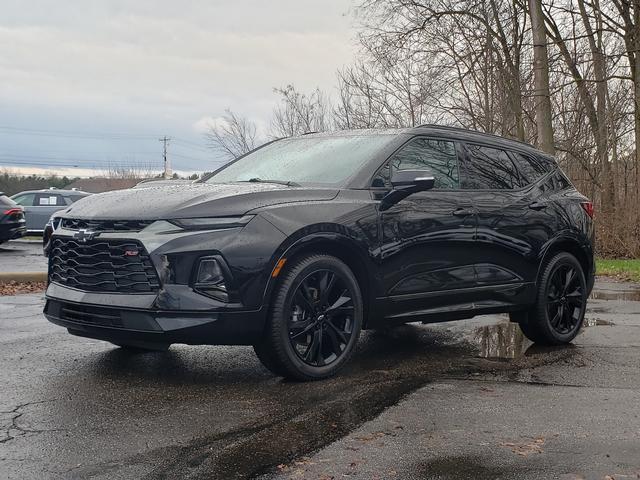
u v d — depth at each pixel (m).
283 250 4.45
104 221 4.51
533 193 6.30
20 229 17.38
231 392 4.39
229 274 4.29
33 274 10.97
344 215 4.79
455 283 5.47
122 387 4.48
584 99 20.55
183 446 3.38
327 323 4.77
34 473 3.04
